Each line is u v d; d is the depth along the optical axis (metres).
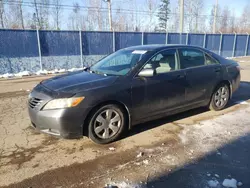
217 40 18.98
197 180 2.64
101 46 13.70
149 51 4.09
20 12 24.78
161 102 4.03
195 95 4.53
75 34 12.73
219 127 4.17
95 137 3.44
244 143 3.54
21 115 4.96
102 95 3.35
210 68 4.75
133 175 2.76
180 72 4.25
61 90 3.33
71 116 3.19
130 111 3.67
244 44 21.20
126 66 3.97
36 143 3.62
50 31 12.01
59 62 12.59
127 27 29.27
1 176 2.78
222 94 5.07
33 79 10.06
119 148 3.43
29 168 2.94
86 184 2.61
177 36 16.58
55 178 2.73
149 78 3.83
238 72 5.41
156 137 3.78
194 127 4.18
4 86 8.41
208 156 3.16
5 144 3.59
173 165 2.96
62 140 3.71
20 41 11.34
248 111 5.06
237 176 2.71
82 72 4.28
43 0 25.45
